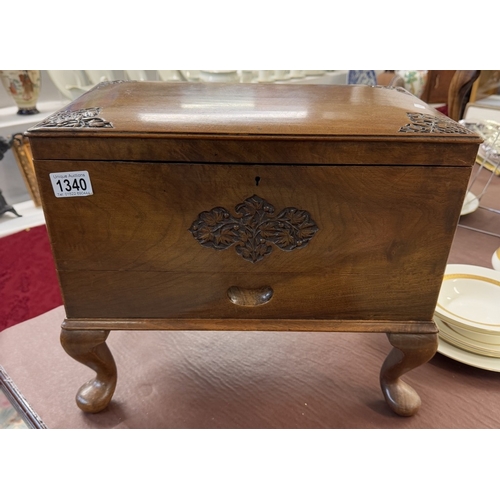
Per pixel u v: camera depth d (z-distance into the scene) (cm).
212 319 57
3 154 131
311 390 68
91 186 48
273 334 79
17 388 67
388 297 56
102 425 61
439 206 50
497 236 104
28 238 135
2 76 130
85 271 53
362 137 46
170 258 53
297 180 49
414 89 193
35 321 81
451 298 77
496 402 65
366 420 63
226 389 68
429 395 66
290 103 55
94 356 59
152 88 61
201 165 48
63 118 48
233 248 52
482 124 123
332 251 53
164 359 73
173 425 61
